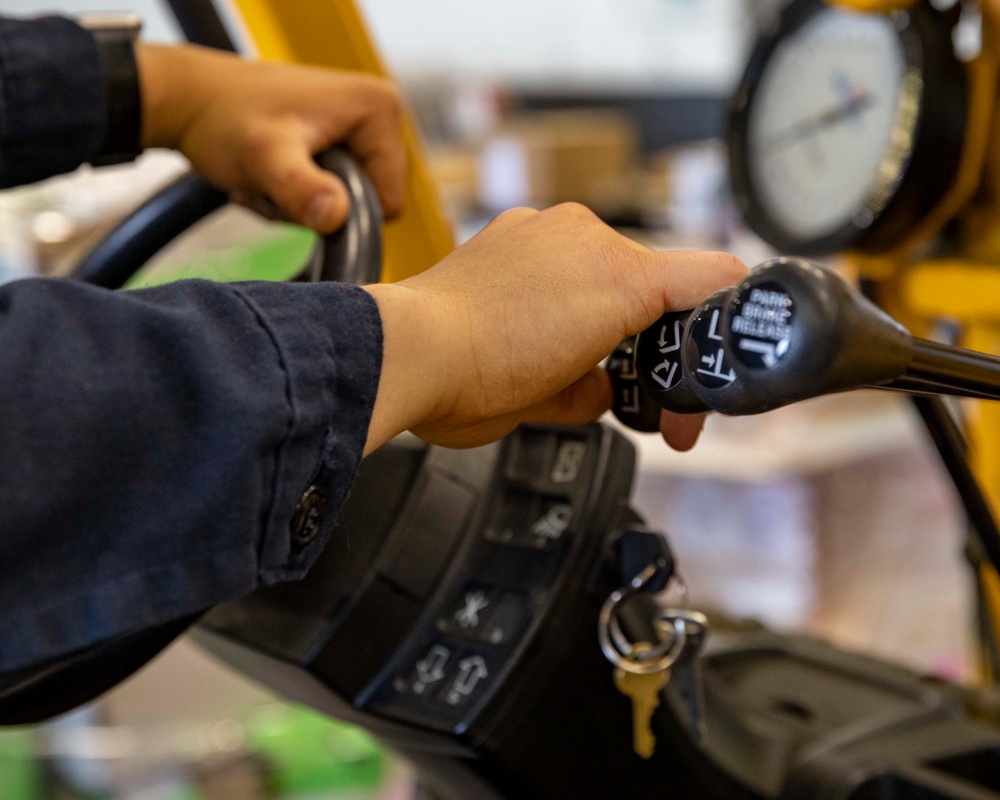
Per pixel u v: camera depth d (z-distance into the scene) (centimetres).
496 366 42
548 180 364
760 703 88
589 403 51
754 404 36
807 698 89
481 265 44
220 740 142
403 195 83
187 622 45
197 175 82
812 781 73
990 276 98
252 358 36
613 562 61
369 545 61
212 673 147
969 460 67
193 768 140
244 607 62
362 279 63
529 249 44
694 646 61
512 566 62
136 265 84
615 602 60
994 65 97
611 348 44
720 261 44
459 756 62
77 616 33
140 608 34
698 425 49
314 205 69
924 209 99
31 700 44
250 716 148
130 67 73
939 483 178
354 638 60
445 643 61
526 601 61
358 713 62
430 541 62
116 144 75
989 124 98
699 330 38
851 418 179
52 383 33
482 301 42
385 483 62
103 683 45
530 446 65
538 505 63
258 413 35
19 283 35
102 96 72
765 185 114
